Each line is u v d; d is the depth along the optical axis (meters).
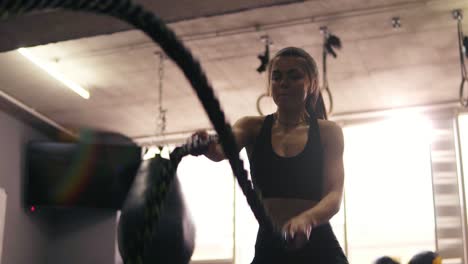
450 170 8.76
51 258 9.41
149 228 0.99
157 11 5.21
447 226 8.59
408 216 8.78
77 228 9.52
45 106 8.81
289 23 6.73
